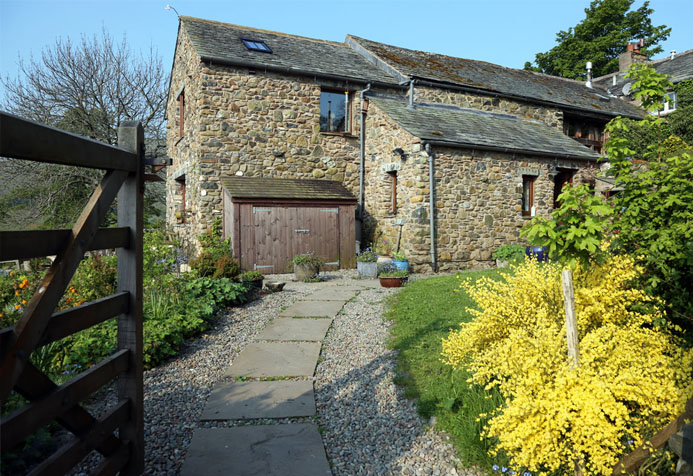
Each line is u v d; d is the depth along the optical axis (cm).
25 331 160
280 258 1146
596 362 281
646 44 2953
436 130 1197
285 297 820
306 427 342
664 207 372
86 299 579
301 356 501
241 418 354
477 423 309
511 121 1500
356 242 1284
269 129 1260
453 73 1549
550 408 250
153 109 2061
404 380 414
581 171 1408
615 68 2891
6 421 152
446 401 354
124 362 244
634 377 254
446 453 305
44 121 1819
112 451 236
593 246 287
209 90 1189
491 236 1245
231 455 299
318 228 1188
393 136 1230
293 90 1288
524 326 345
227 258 845
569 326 274
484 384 346
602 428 238
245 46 1308
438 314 628
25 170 1825
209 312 628
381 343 544
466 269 1200
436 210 1158
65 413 193
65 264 185
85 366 415
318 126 1320
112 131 1997
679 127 1546
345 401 392
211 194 1196
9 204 1889
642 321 332
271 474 279
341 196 1215
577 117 1738
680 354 290
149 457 297
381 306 741
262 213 1127
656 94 398
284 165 1280
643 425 266
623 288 366
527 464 248
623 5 2852
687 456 199
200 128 1184
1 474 195
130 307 249
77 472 265
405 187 1185
